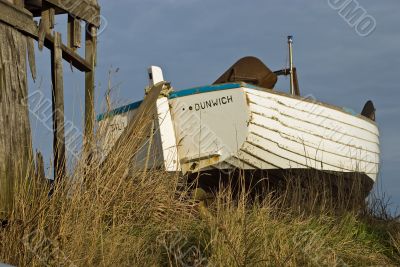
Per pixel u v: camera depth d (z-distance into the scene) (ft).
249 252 21.54
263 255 21.57
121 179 24.95
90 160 24.72
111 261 20.70
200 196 30.60
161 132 34.63
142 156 35.12
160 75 35.91
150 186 27.25
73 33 27.22
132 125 27.63
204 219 25.20
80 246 20.49
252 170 35.17
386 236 29.04
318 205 30.76
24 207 21.30
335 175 38.06
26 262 19.77
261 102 34.45
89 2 28.17
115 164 25.46
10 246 20.31
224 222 22.98
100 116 27.89
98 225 22.20
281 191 34.42
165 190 27.81
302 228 25.57
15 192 21.49
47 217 21.43
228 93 34.37
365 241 27.50
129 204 25.59
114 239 21.70
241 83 33.99
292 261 21.83
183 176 32.91
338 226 27.84
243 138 34.14
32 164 22.22
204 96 35.01
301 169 36.32
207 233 23.52
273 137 35.12
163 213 26.86
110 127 26.99
